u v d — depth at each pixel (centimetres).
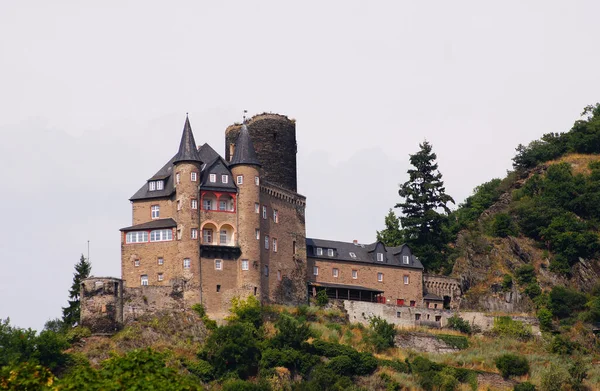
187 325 13375
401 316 15575
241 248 14175
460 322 15762
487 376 13600
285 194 15188
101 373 6669
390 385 12900
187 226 13912
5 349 11775
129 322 13162
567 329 15912
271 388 12188
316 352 13300
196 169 14138
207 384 12444
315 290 15525
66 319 14675
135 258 14025
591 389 13625
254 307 13850
